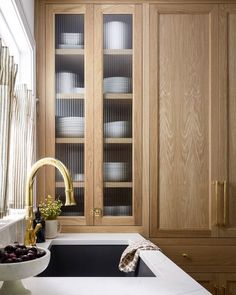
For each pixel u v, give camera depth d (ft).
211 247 6.10
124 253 4.56
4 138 3.72
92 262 5.39
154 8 6.21
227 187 6.16
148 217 6.11
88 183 6.13
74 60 6.28
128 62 6.27
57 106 6.24
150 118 6.16
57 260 5.33
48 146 6.14
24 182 4.76
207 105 6.20
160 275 3.23
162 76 6.20
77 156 6.23
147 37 6.20
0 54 3.67
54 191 6.11
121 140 6.24
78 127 6.21
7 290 2.61
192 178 6.15
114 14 6.24
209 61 6.19
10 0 4.24
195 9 6.21
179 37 6.20
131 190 6.20
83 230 6.08
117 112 6.27
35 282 2.97
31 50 5.77
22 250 2.71
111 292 2.70
